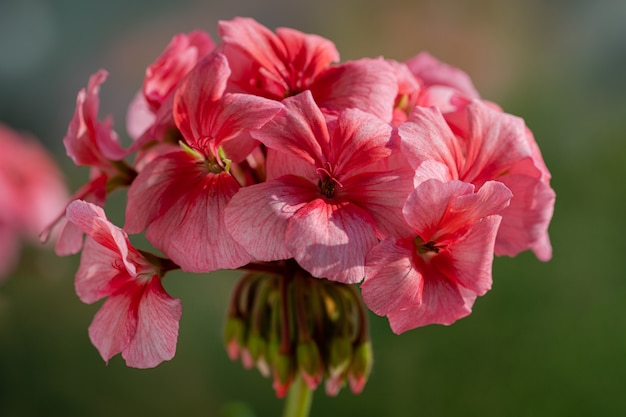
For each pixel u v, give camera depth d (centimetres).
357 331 42
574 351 75
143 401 86
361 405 76
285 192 37
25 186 59
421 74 46
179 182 38
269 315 42
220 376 85
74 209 37
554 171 89
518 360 76
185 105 39
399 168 38
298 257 36
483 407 75
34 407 86
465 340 76
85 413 86
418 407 75
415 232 37
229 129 38
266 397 83
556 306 77
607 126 101
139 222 38
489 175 39
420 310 37
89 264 39
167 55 42
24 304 88
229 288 90
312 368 41
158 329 37
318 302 41
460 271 37
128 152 41
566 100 116
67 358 88
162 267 39
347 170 38
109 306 39
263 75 40
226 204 38
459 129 40
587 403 74
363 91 39
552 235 83
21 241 59
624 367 74
